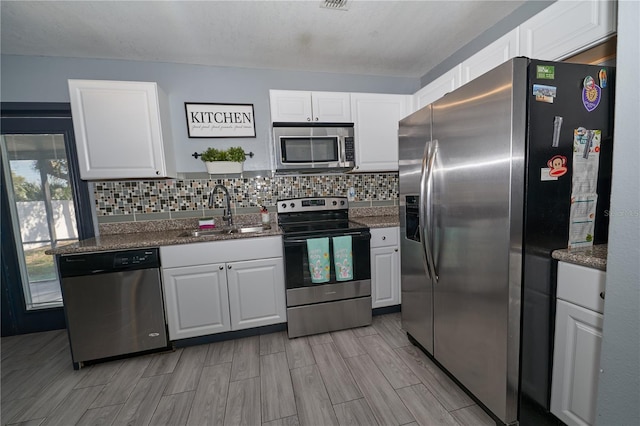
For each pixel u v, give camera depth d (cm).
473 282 132
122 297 185
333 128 241
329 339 209
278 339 212
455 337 148
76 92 196
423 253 161
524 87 106
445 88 222
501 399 122
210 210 255
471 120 125
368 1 173
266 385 161
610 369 74
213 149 239
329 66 261
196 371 176
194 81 246
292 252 207
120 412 145
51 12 169
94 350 183
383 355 187
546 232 115
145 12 173
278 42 214
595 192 119
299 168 238
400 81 294
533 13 176
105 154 204
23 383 170
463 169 132
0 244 229
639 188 66
